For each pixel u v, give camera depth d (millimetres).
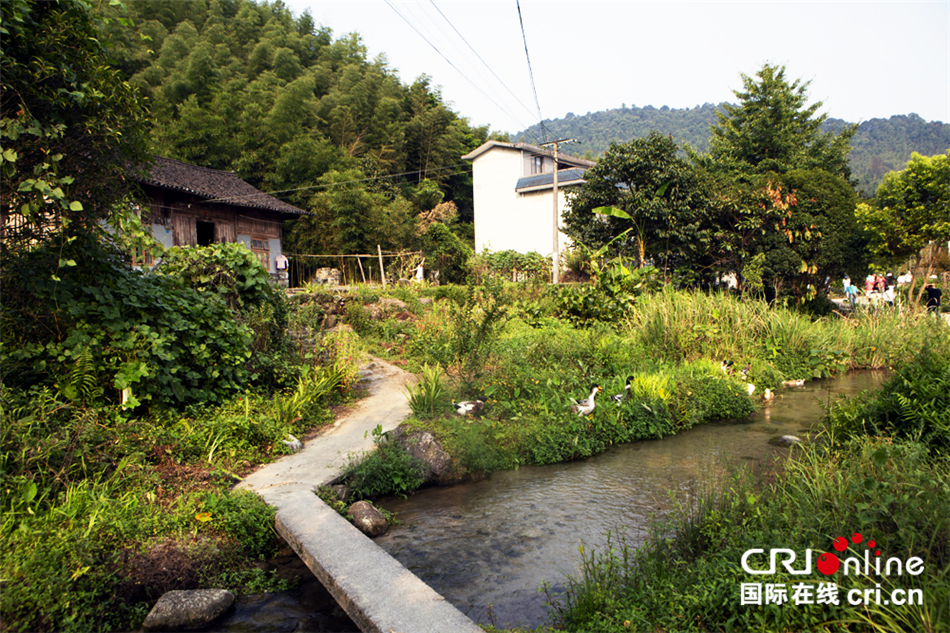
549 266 26125
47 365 5781
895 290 21000
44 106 5449
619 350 11516
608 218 20188
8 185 5457
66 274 6109
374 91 41719
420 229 30672
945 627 2771
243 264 9453
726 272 20750
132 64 27906
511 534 5262
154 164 6961
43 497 4332
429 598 3766
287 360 9094
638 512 5668
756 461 7184
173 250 8930
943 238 19672
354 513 5457
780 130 28875
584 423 8125
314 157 28453
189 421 6508
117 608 3773
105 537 4152
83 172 5887
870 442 5461
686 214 18750
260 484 5711
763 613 3232
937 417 5629
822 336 14141
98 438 5195
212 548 4438
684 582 3697
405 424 7324
